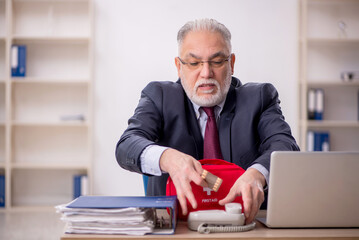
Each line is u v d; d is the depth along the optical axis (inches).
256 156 70.4
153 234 44.3
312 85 202.2
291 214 47.7
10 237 137.6
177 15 198.1
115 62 198.1
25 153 199.9
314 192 47.6
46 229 150.1
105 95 198.1
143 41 198.1
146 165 55.4
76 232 44.3
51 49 199.5
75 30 200.2
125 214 44.1
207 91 68.6
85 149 201.3
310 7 201.5
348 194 47.8
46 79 187.6
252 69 198.2
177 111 71.2
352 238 44.4
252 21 198.4
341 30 201.5
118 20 198.2
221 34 68.4
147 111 70.4
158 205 44.5
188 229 46.9
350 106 202.5
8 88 187.2
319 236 44.3
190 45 68.1
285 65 198.2
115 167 197.9
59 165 187.0
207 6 198.1
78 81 188.9
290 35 198.7
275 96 74.3
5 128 198.7
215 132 70.8
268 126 69.5
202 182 49.1
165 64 198.4
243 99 72.5
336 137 201.6
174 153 53.3
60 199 199.8
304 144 186.9
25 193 198.5
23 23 198.5
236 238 43.4
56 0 196.9
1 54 199.6
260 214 59.5
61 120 194.4
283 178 47.4
